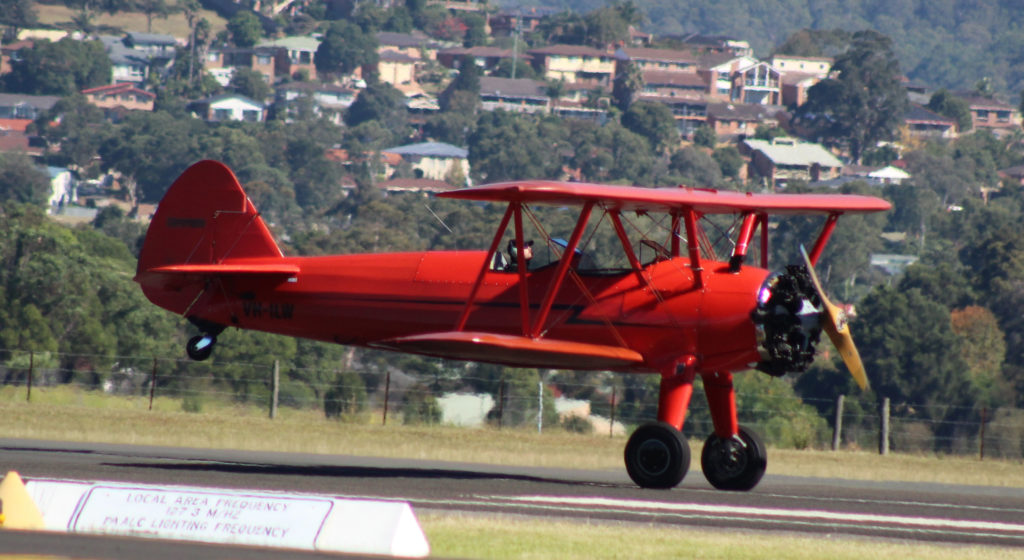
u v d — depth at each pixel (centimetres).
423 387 18112
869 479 7194
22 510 3969
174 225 7131
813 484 6606
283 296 6781
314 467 6162
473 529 4128
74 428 7969
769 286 5838
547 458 7388
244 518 3847
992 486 7050
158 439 7462
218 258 7031
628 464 5812
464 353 5941
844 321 5978
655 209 6066
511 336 5897
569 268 6062
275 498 3875
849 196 6344
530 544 3909
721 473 6025
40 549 3572
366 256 6638
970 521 4984
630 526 4362
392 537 3706
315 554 3666
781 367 5875
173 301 7150
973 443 17338
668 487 5759
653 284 5931
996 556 4016
